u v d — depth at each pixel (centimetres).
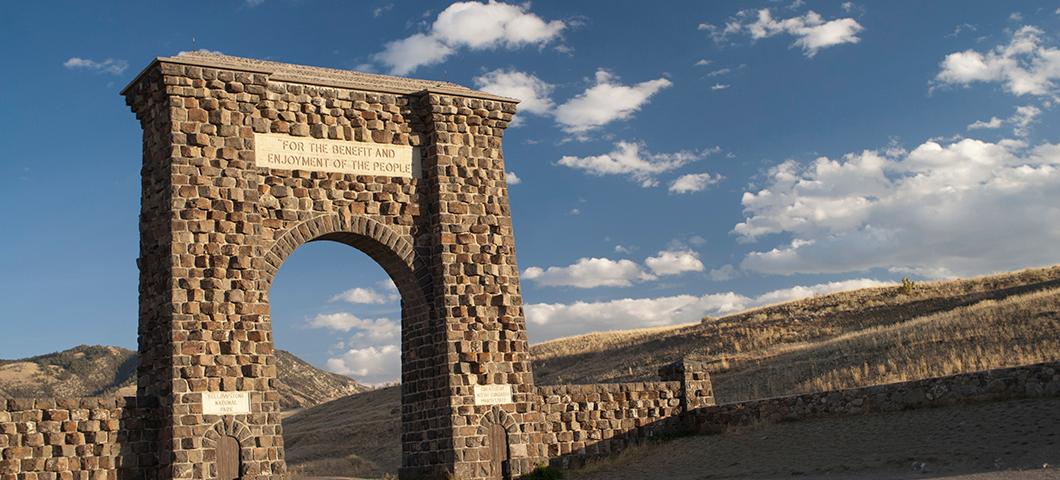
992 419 3419
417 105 4238
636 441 4488
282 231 3844
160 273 3672
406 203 4138
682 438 4484
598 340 12425
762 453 3884
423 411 4119
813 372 7000
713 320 11600
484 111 4294
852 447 3619
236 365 3644
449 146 4212
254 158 3828
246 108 3850
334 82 4050
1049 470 2683
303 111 3975
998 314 7194
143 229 3809
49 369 19738
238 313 3684
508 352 4166
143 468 3522
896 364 6531
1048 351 5975
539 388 4284
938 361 6344
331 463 7438
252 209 3781
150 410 3572
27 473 3288
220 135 3772
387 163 4125
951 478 2791
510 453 4078
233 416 3600
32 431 3322
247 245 3747
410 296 4200
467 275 4144
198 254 3659
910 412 3775
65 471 3359
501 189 4294
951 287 10031
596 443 4378
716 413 4494
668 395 4609
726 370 8112
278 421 3688
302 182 3922
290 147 3925
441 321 4072
